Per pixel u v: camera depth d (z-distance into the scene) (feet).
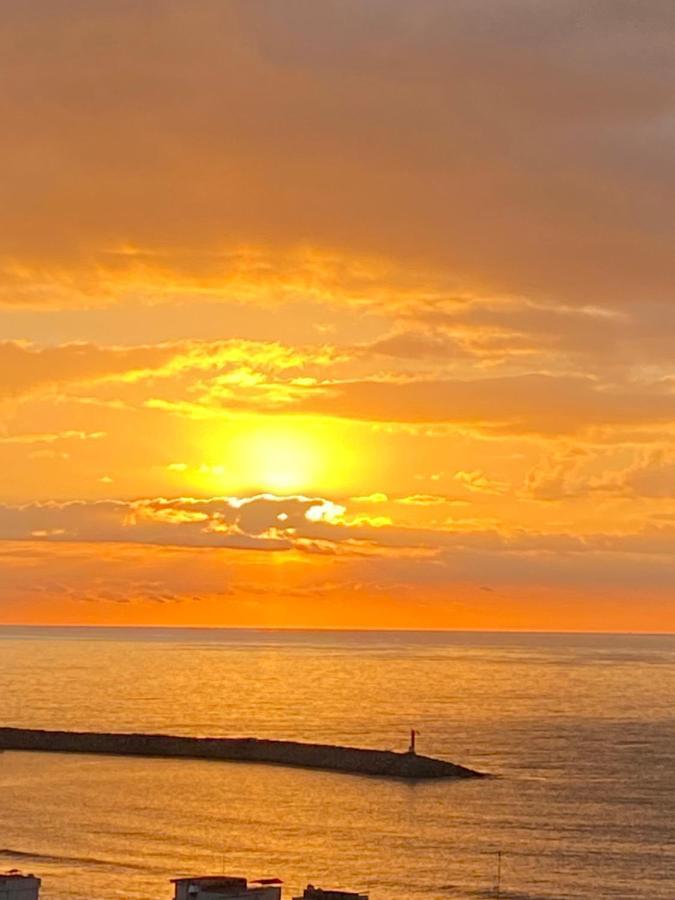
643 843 652.07
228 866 580.71
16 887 405.80
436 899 527.40
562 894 542.57
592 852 629.10
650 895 542.98
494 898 532.32
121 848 619.26
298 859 603.67
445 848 635.25
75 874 552.00
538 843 650.02
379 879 562.66
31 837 646.74
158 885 529.45
